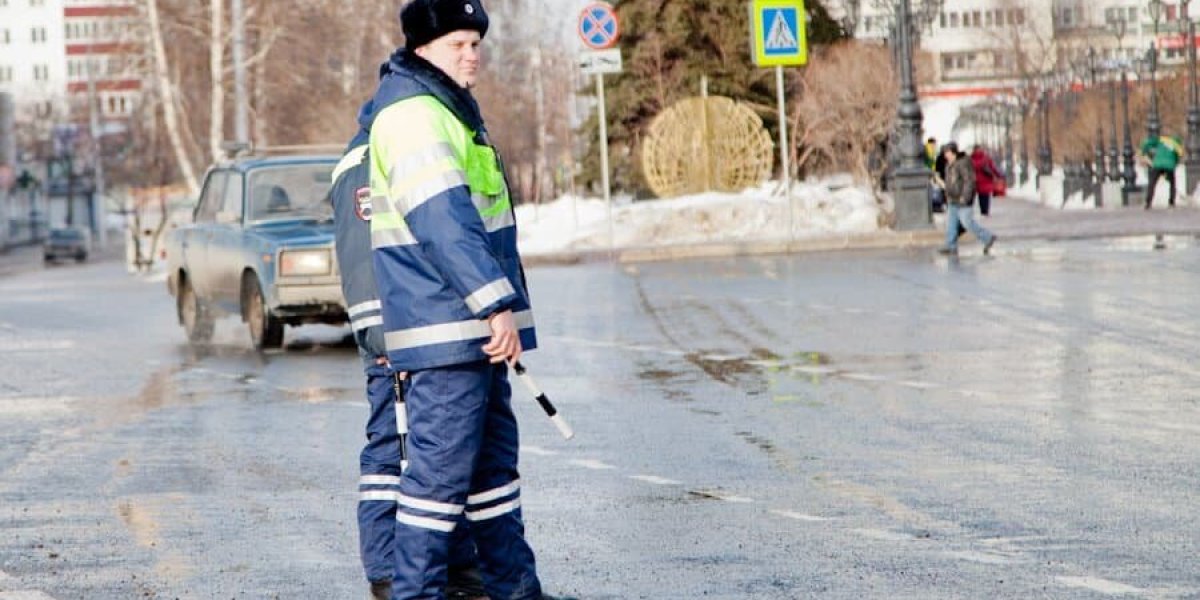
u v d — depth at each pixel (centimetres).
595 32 5409
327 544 1247
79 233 12912
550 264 5284
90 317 4022
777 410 1900
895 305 3128
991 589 1048
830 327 2797
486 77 12325
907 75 5462
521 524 995
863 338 2609
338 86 9394
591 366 2392
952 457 1552
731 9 8825
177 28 8506
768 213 6162
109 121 18550
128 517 1375
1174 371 2106
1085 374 2103
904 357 2347
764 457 1588
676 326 2938
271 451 1731
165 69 8238
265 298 2898
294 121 9294
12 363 2805
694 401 2000
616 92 8975
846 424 1778
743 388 2105
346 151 1086
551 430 1805
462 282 907
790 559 1150
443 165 919
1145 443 1600
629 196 9112
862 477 1464
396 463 1082
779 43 5359
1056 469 1473
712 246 5241
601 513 1338
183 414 2059
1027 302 3045
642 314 3206
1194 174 7525
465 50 955
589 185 9225
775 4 5334
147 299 4819
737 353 2492
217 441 1816
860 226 6156
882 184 7994
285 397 2211
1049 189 9088
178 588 1112
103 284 6431
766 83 8806
